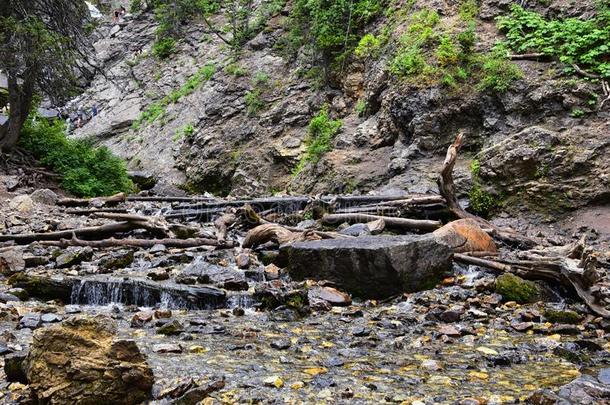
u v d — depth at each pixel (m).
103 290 7.95
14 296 7.71
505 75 16.42
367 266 8.20
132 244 11.23
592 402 4.18
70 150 21.70
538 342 6.07
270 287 7.90
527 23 17.48
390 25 22.17
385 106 19.78
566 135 14.42
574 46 15.82
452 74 17.50
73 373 4.09
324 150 21.14
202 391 4.39
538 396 4.26
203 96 31.77
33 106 22.88
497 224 13.98
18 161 20.39
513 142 14.83
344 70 24.03
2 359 5.09
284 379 4.79
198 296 7.60
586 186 13.64
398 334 6.30
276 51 29.81
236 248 11.01
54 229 12.89
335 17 24.61
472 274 8.98
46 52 19.84
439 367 5.14
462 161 16.59
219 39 36.50
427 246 8.53
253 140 26.47
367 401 4.35
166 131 31.81
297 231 11.05
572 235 12.88
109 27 45.62
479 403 4.28
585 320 7.05
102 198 17.30
